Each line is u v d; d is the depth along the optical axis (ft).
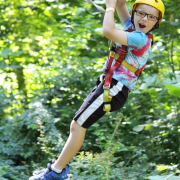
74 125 19.98
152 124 33.01
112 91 19.45
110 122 33.96
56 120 33.50
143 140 34.60
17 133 34.19
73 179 25.94
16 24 50.67
